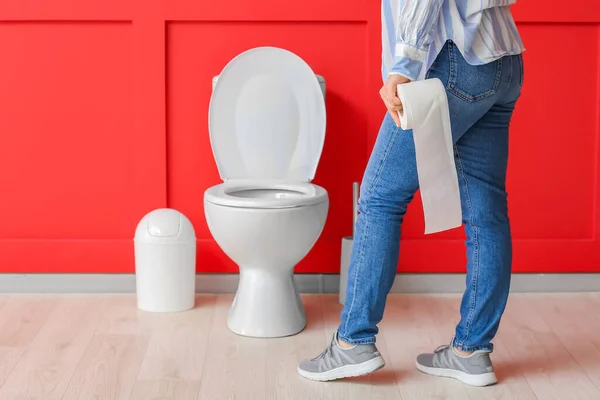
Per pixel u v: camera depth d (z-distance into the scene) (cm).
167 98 287
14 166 288
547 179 292
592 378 220
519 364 230
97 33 283
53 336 248
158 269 270
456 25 182
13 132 287
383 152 197
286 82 273
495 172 205
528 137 290
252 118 274
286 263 251
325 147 290
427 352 239
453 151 197
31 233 291
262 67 272
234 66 271
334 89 287
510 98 198
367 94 286
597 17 281
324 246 294
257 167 276
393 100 184
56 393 208
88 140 288
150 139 287
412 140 192
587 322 264
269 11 281
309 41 284
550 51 286
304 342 247
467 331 214
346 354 212
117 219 292
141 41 282
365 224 203
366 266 203
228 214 241
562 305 281
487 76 186
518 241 294
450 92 186
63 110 286
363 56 286
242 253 248
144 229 271
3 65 283
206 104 288
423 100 182
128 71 285
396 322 265
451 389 213
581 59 286
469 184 205
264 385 215
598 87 287
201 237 294
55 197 290
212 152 290
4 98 285
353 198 282
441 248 293
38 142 288
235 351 239
